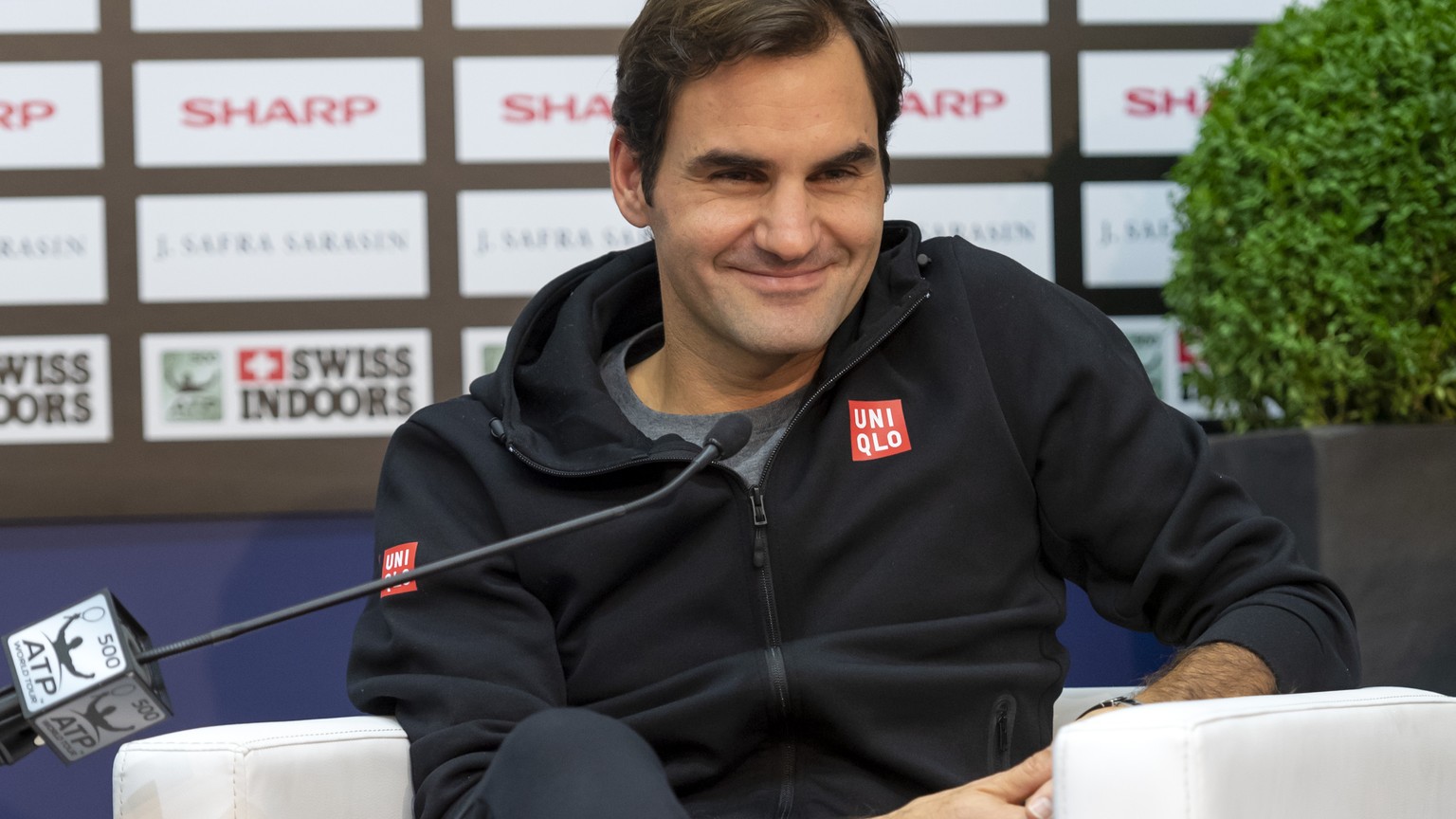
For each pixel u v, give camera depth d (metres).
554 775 3.90
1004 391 5.75
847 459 5.61
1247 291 8.45
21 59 9.19
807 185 5.31
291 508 9.39
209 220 9.32
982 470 5.61
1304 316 8.30
